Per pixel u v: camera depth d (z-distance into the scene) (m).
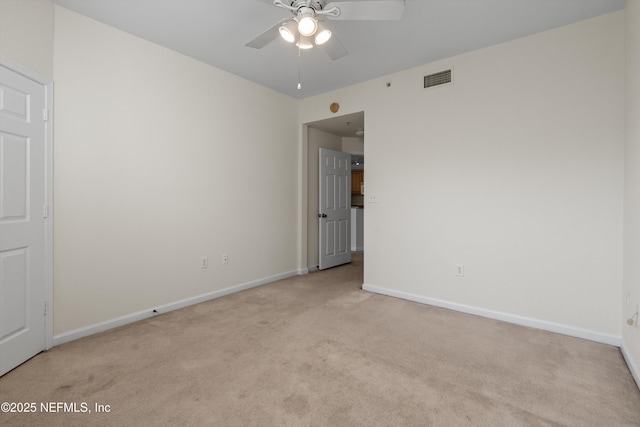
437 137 3.13
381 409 1.55
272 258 4.11
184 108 3.07
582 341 2.35
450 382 1.79
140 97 2.73
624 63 2.25
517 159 2.69
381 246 3.57
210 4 2.25
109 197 2.54
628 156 2.12
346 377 1.84
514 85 2.70
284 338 2.37
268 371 1.90
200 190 3.23
